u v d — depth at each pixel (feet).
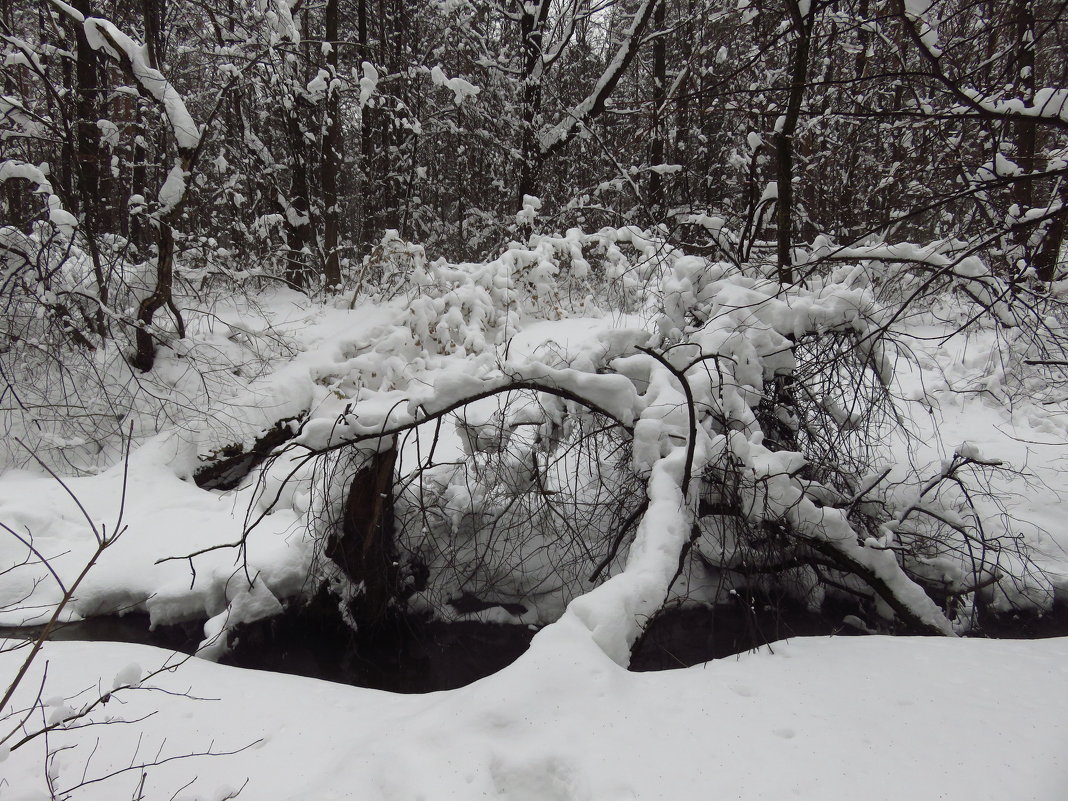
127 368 29.04
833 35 23.13
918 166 23.39
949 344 33.83
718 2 34.06
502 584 22.35
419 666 20.24
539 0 48.39
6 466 25.40
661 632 20.63
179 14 44.93
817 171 35.94
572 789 9.54
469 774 9.87
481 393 18.70
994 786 9.14
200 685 14.74
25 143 32.32
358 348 32.71
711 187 48.47
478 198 61.36
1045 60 26.37
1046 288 19.98
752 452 18.78
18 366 27.43
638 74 58.75
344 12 56.65
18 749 12.08
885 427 27.86
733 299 20.92
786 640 14.64
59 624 19.38
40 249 26.89
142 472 25.40
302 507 22.27
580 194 48.44
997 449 26.76
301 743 12.17
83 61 33.24
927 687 11.86
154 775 11.32
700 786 9.38
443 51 54.39
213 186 46.57
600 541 21.15
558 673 11.77
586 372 19.93
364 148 51.42
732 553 21.13
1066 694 11.45
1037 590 21.36
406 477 20.31
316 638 20.93
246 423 27.55
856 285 23.04
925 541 21.52
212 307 32.91
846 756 9.93
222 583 20.16
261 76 36.99
